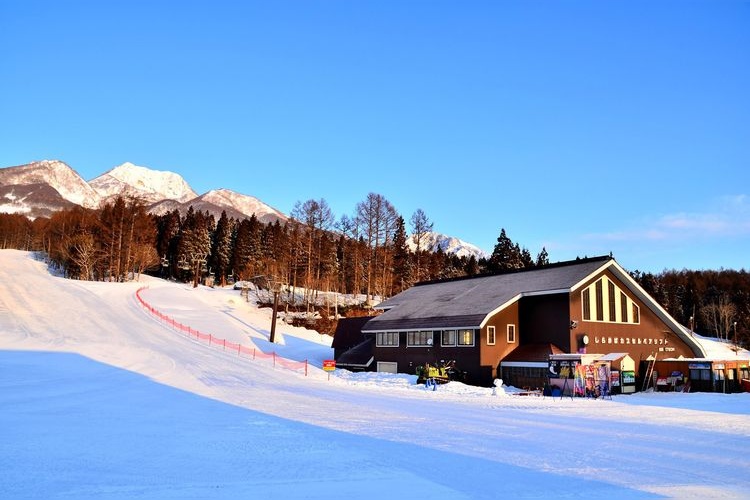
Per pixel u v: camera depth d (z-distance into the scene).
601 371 31.69
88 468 10.67
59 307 58.12
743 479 10.52
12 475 9.96
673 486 9.93
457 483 10.03
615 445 14.15
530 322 38.03
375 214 94.25
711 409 23.56
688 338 41.56
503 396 29.30
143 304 67.81
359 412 20.44
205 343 50.38
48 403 19.69
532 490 9.59
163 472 10.52
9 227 172.62
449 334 38.75
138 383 26.81
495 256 92.00
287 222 104.12
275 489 9.45
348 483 9.95
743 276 125.50
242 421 17.39
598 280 37.81
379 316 45.97
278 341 59.69
